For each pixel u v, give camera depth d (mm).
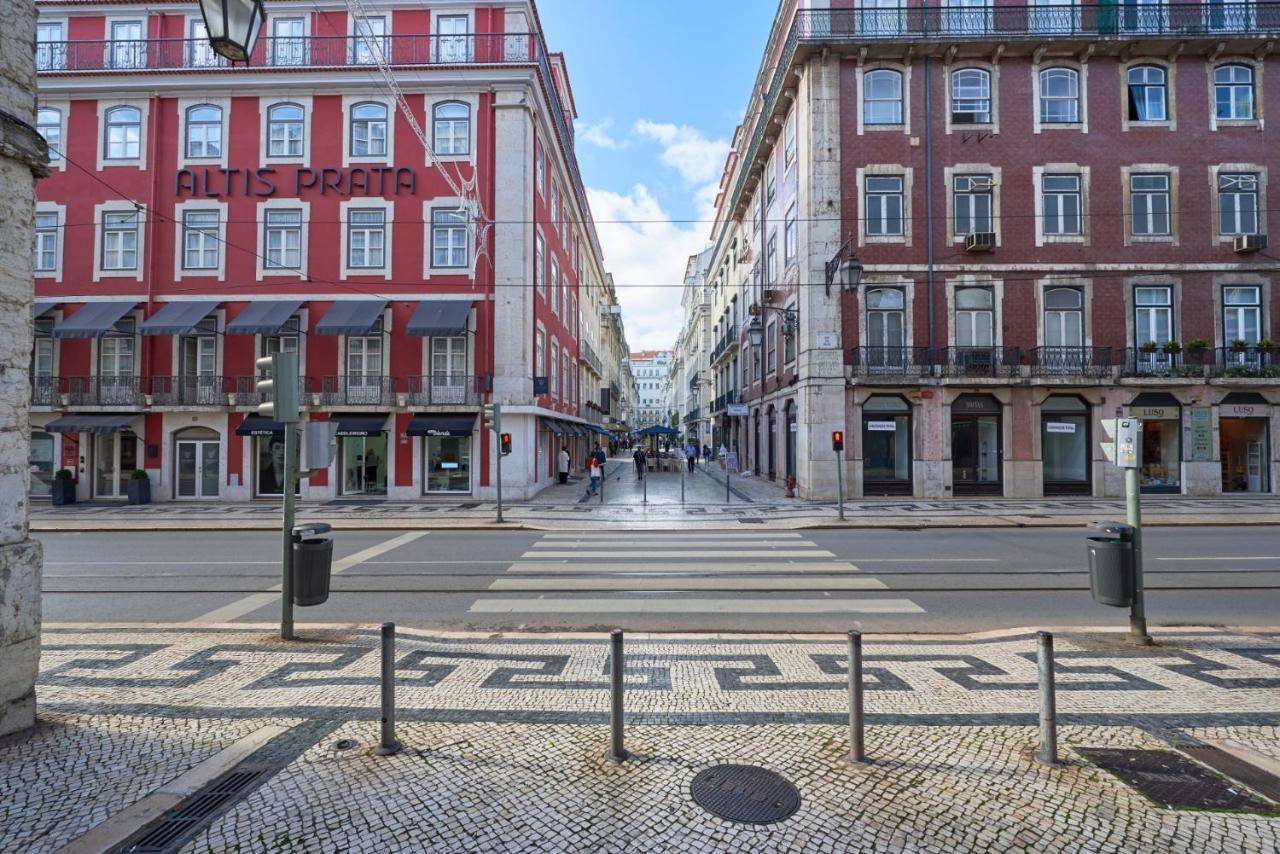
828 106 19891
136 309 20766
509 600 7879
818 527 14516
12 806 2998
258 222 20828
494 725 4008
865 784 3264
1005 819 2951
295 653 5508
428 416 20578
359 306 20406
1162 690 4594
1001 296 19641
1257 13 19547
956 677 4914
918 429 19406
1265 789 3203
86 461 20703
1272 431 19531
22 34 3865
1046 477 19734
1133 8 19641
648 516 16484
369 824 2898
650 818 2967
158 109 20984
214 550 11883
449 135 21047
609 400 46594
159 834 2803
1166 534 13039
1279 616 6996
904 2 19812
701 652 5621
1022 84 19938
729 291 37844
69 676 4887
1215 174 19906
